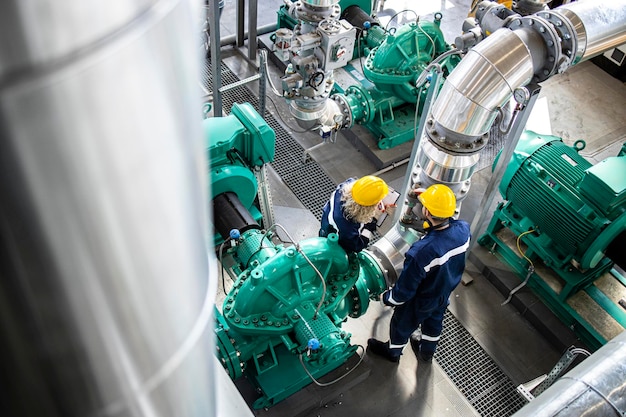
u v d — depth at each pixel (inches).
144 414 37.3
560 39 134.7
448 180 147.1
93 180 24.2
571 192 170.9
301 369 158.7
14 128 21.1
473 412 169.9
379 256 164.1
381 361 176.7
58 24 20.2
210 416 49.6
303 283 143.7
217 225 169.5
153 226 28.1
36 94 20.8
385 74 221.3
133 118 24.2
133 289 29.3
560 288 190.9
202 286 35.8
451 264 144.5
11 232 23.8
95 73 21.9
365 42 255.9
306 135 242.2
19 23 19.5
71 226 24.9
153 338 33.0
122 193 25.6
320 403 164.9
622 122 270.2
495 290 199.6
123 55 22.5
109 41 21.8
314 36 182.7
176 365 36.7
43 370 29.9
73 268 26.2
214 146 167.9
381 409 167.6
